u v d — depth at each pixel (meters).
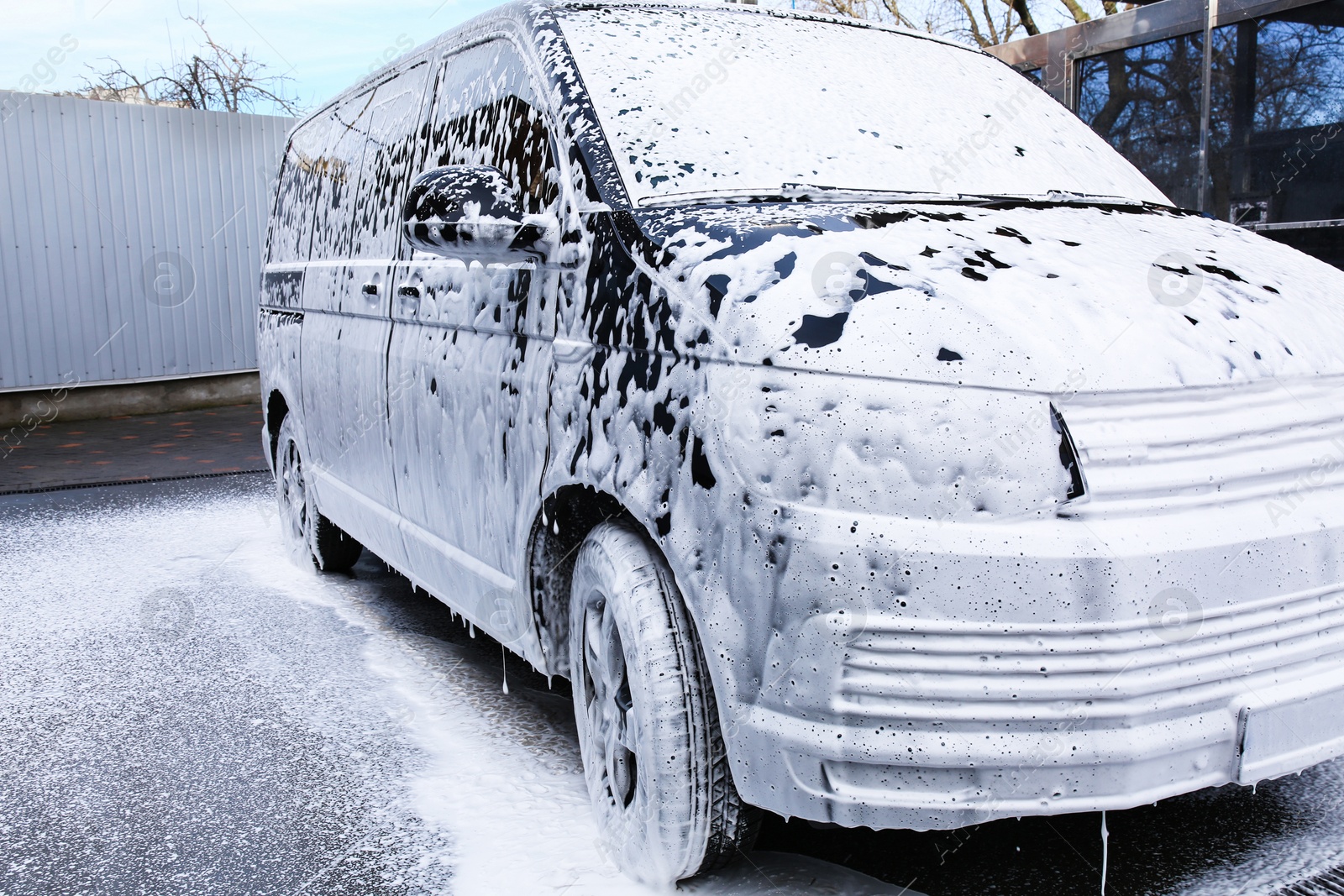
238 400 13.72
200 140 12.99
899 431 1.86
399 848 2.56
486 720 3.39
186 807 2.81
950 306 1.96
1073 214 2.63
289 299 5.13
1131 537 1.84
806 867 2.38
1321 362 2.10
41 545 6.11
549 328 2.57
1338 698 1.99
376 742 3.22
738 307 2.01
